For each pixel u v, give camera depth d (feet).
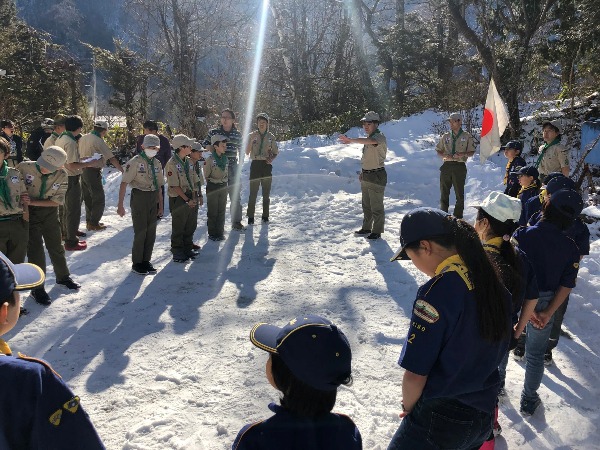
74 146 23.58
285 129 83.15
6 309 4.99
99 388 13.37
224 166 25.61
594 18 45.70
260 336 5.60
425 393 7.33
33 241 18.72
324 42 90.33
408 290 19.71
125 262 22.82
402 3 76.07
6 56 67.00
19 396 4.72
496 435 11.70
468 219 29.48
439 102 67.31
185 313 17.80
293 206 31.58
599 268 20.86
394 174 37.32
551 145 24.08
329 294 19.36
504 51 49.57
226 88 82.12
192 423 12.07
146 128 30.76
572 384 13.98
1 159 16.30
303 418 5.29
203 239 26.22
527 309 9.51
